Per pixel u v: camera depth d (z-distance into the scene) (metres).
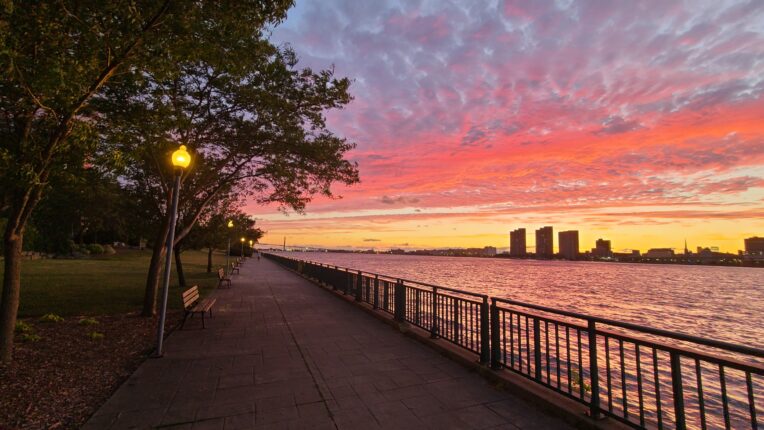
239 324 8.84
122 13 4.81
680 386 3.02
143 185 12.10
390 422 3.87
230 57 5.98
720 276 129.25
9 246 5.70
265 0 5.29
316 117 10.87
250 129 10.27
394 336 7.63
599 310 30.06
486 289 44.84
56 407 4.21
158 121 6.95
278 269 33.56
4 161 4.72
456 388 4.80
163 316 6.25
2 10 3.93
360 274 12.01
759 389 10.79
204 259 56.81
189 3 4.94
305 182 12.34
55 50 4.82
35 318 9.09
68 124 5.27
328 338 7.45
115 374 5.35
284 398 4.46
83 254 40.16
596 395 3.72
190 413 4.04
